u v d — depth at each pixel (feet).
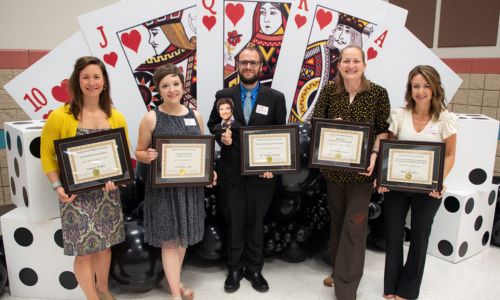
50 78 8.97
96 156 6.44
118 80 9.14
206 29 9.33
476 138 9.59
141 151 7.11
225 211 8.27
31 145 7.23
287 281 8.90
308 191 9.21
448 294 8.40
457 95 14.67
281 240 9.37
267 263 9.82
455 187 9.91
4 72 12.46
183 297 7.91
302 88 10.09
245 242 8.67
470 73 14.26
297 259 9.68
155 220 7.17
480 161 9.71
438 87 6.92
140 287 7.99
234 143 7.73
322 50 9.94
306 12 9.66
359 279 7.68
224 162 7.88
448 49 14.94
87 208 6.58
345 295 7.64
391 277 7.98
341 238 7.66
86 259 6.86
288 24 9.66
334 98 7.44
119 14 8.86
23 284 8.02
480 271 9.48
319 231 9.78
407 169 7.13
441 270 9.49
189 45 9.41
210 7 9.23
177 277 7.57
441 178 6.98
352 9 9.80
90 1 13.44
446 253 9.99
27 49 12.84
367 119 7.16
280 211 9.11
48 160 6.45
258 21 9.53
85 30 8.77
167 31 9.19
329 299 8.15
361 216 7.44
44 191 7.52
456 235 9.71
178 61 9.43
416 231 7.53
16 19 12.62
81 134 6.42
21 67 12.64
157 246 7.29
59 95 9.09
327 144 7.28
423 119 7.30
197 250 9.05
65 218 6.55
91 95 6.34
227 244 8.71
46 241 7.79
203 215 7.59
